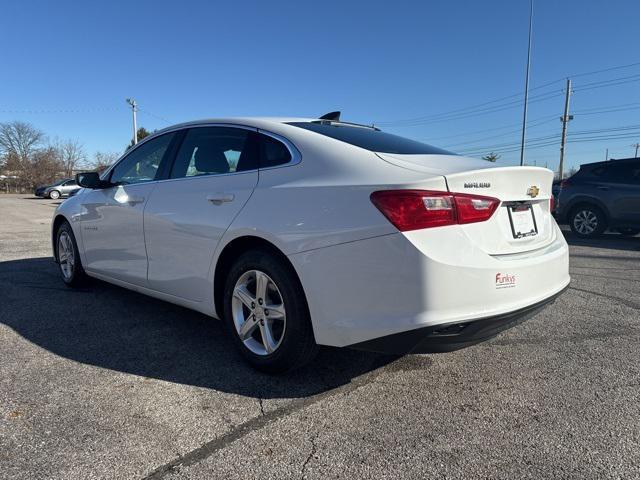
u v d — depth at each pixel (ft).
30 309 13.87
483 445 7.19
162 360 10.26
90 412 8.05
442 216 7.59
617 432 7.54
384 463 6.75
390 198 7.64
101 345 11.09
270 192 9.16
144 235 11.95
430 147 10.79
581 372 9.79
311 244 8.27
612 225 30.40
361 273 7.82
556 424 7.78
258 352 9.49
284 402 8.48
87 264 14.93
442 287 7.43
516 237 8.75
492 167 8.60
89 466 6.63
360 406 8.36
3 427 7.55
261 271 9.18
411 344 7.68
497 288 7.89
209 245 10.06
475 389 9.02
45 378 9.34
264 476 6.46
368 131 11.08
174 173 11.75
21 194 161.79
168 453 6.95
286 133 9.85
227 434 7.46
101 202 13.67
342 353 10.69
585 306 14.70
